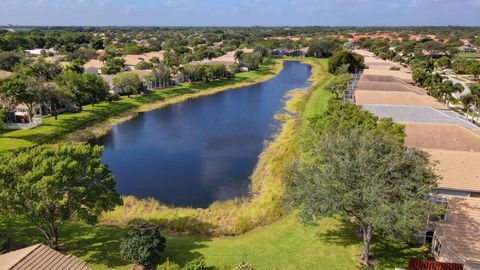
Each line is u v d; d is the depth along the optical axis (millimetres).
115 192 30312
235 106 90312
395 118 53625
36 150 30062
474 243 26562
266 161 53750
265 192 43188
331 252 29844
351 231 32969
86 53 157125
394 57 160625
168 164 54812
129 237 27875
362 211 25703
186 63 130375
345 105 55062
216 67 121625
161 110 87250
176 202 42656
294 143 58344
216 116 81375
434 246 29484
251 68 145875
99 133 68750
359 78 89938
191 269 26109
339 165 26344
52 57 156500
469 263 25328
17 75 79125
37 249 21266
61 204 28266
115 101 88812
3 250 27812
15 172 27703
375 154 26328
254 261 28734
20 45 194250
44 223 31031
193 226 35469
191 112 85250
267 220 36562
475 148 40688
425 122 51625
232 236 34219
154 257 27500
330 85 86875
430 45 191000
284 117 78688
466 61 133875
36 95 70500
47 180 26078
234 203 41219
